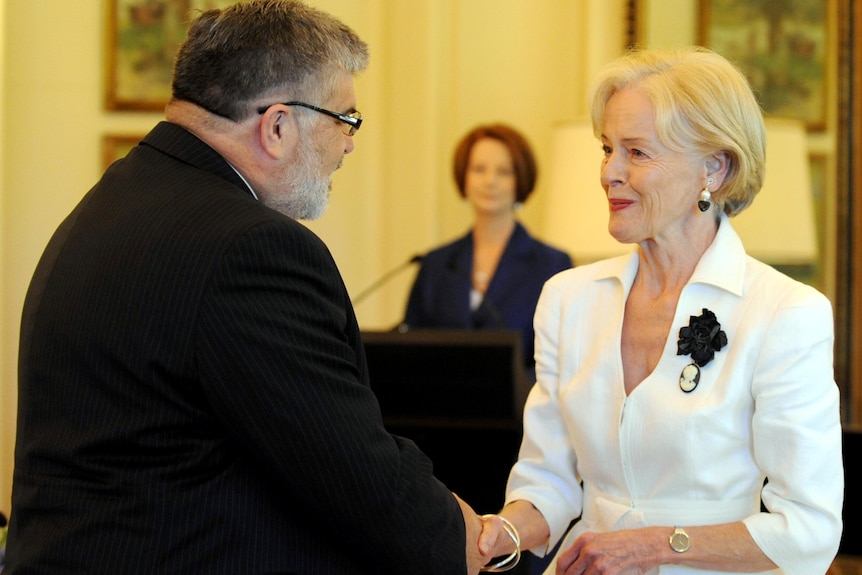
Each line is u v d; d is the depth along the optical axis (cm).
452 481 454
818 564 251
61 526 218
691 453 259
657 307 277
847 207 607
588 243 582
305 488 219
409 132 712
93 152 645
